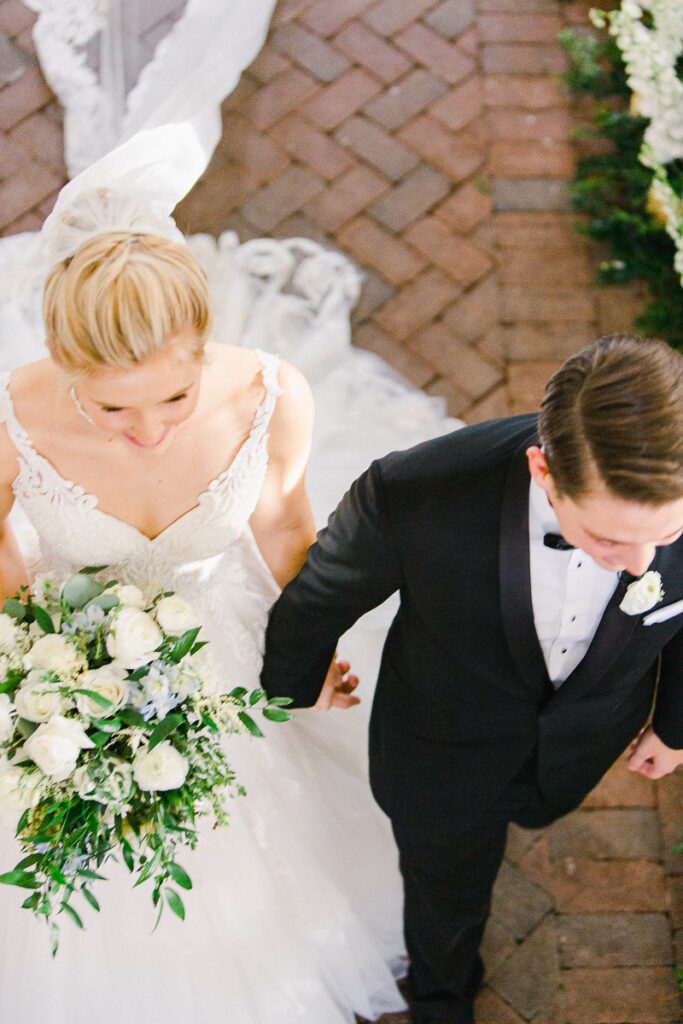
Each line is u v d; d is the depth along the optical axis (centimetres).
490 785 185
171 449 162
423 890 206
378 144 344
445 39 363
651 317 317
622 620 153
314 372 302
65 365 134
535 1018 237
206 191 332
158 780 138
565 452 126
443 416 301
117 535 170
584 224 332
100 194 133
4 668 143
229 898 201
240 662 197
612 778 266
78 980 191
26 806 137
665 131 257
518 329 320
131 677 143
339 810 236
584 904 251
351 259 327
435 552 151
